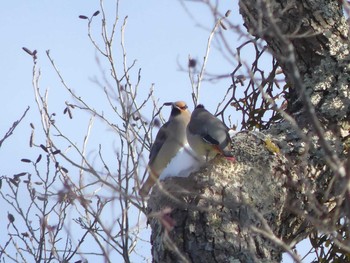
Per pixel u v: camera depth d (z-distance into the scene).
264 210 9.69
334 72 10.94
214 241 9.29
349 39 10.44
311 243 10.38
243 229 9.38
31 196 10.88
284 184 9.86
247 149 10.13
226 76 8.49
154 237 9.66
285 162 9.96
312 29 11.00
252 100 11.98
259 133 10.42
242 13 10.85
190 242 9.33
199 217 9.40
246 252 9.27
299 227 9.92
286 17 11.01
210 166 9.93
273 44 11.04
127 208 9.97
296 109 11.10
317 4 11.09
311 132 10.22
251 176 9.84
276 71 12.02
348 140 10.45
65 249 10.60
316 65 11.04
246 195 9.66
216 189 9.63
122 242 9.97
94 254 10.52
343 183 6.29
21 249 10.83
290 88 11.33
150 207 9.76
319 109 10.72
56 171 11.09
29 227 10.92
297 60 11.16
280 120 11.49
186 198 9.53
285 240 9.91
